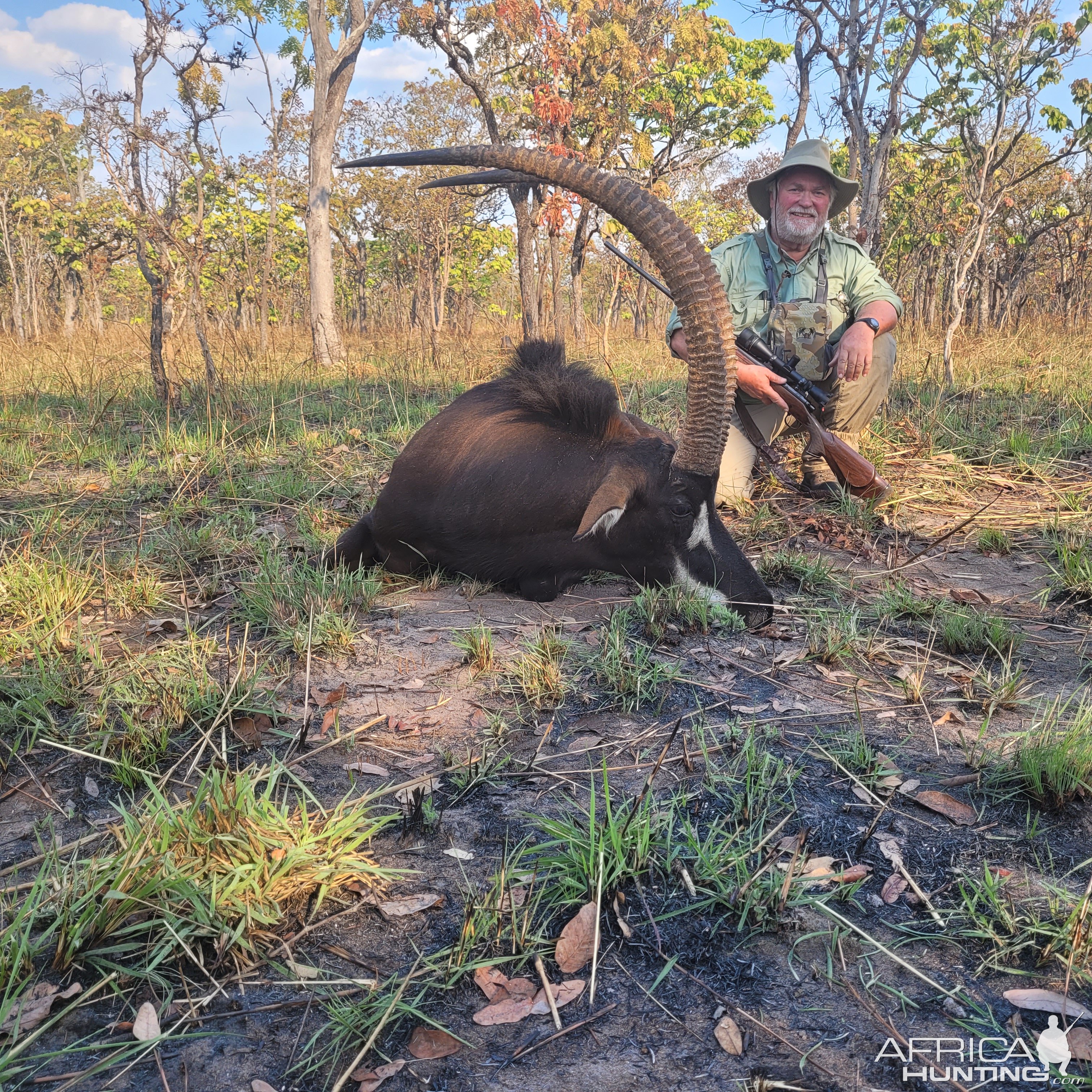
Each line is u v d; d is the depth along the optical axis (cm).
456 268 3189
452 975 203
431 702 332
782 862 240
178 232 1420
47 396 971
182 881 213
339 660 363
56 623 375
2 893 228
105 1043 187
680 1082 180
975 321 2262
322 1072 183
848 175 1923
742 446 548
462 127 2770
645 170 2150
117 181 1254
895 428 700
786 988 204
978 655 371
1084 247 2295
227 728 305
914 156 2206
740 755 289
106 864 221
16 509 550
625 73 1564
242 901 217
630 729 313
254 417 809
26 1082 180
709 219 3156
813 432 508
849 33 1129
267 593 401
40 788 277
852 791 276
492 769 285
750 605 391
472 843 251
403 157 362
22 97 3694
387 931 219
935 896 230
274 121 2211
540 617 406
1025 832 255
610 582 448
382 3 1545
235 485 598
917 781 278
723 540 401
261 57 2111
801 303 519
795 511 548
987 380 988
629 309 3359
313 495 571
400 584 442
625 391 902
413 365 1239
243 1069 184
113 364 1285
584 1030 193
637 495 392
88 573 429
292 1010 198
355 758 294
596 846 231
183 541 479
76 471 666
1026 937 214
